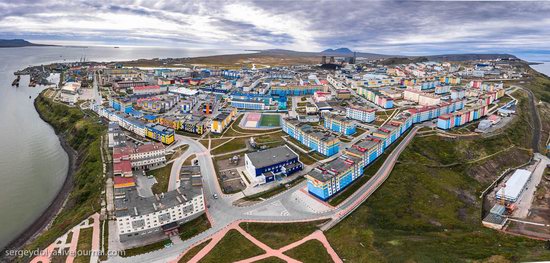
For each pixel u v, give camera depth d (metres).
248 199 189.75
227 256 143.62
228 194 195.38
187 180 188.62
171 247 150.88
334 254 144.25
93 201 191.25
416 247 147.12
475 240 159.25
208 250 148.00
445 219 182.88
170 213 162.25
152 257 144.12
